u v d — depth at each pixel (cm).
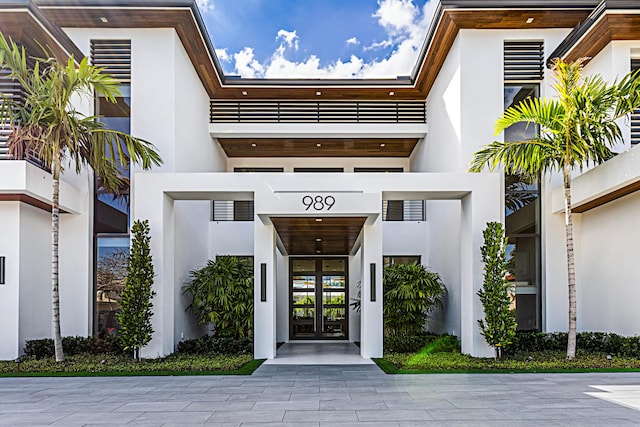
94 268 1185
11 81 1006
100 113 1194
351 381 795
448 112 1287
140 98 1167
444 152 1321
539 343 1098
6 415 593
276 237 1224
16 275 997
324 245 1402
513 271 1209
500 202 1034
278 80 1473
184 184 1030
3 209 1005
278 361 1025
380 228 1053
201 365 915
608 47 1080
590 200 1071
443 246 1391
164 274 1033
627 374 833
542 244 1203
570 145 927
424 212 1599
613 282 1074
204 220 1474
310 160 1725
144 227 997
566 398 661
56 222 920
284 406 628
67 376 843
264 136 1519
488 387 737
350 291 1619
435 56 1323
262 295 1066
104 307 1179
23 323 1013
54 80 878
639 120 1077
